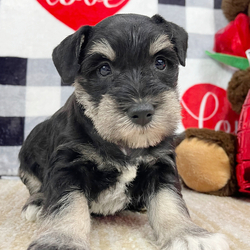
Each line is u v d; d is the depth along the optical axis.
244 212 0.24
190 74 0.39
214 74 0.40
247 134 0.28
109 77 0.19
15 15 0.37
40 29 0.37
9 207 0.24
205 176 0.29
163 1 0.39
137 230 0.20
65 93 0.37
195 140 0.30
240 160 0.28
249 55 0.34
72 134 0.19
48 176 0.19
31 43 0.37
